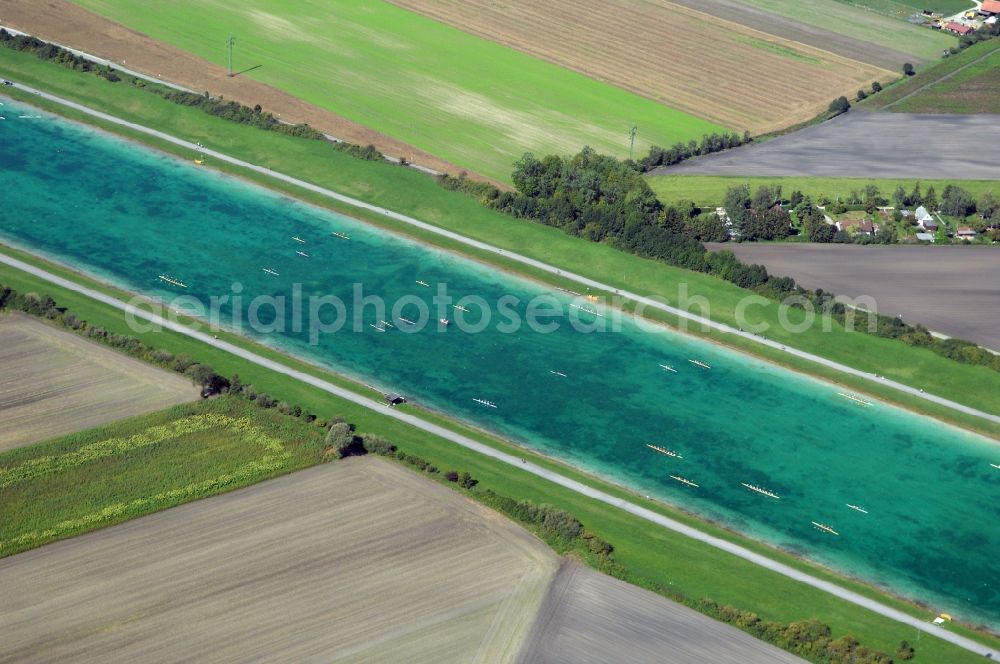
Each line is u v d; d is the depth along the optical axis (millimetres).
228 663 180875
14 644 183000
